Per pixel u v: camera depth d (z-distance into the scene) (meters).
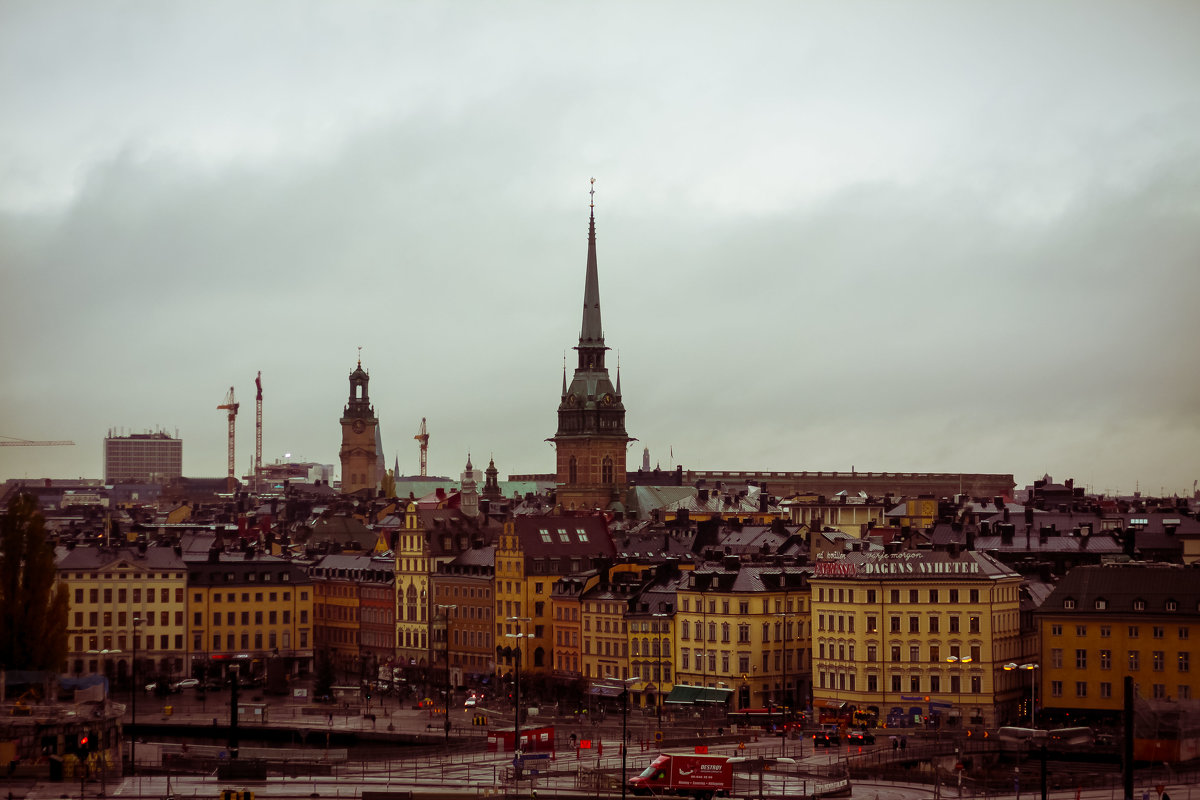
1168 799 194.38
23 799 198.75
